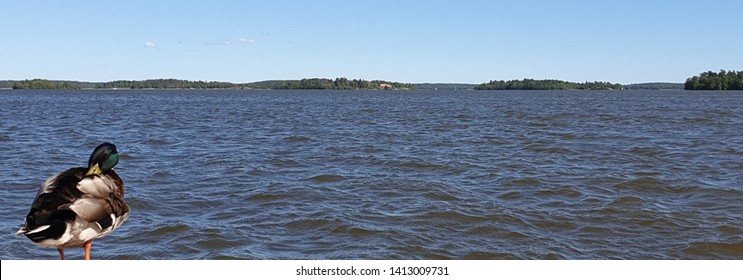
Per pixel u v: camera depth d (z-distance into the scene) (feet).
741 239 41.75
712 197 54.13
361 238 41.88
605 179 62.49
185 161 77.30
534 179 62.18
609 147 93.97
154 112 225.56
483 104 313.32
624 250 39.83
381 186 58.70
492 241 41.55
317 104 322.14
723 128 136.67
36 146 97.25
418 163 74.28
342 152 86.28
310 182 61.16
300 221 45.70
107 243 40.57
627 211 48.75
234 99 439.22
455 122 159.84
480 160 77.77
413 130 130.82
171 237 41.91
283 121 167.43
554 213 48.37
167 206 50.93
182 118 184.55
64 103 322.96
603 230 43.98
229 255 38.47
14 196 55.06
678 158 80.53
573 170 68.90
